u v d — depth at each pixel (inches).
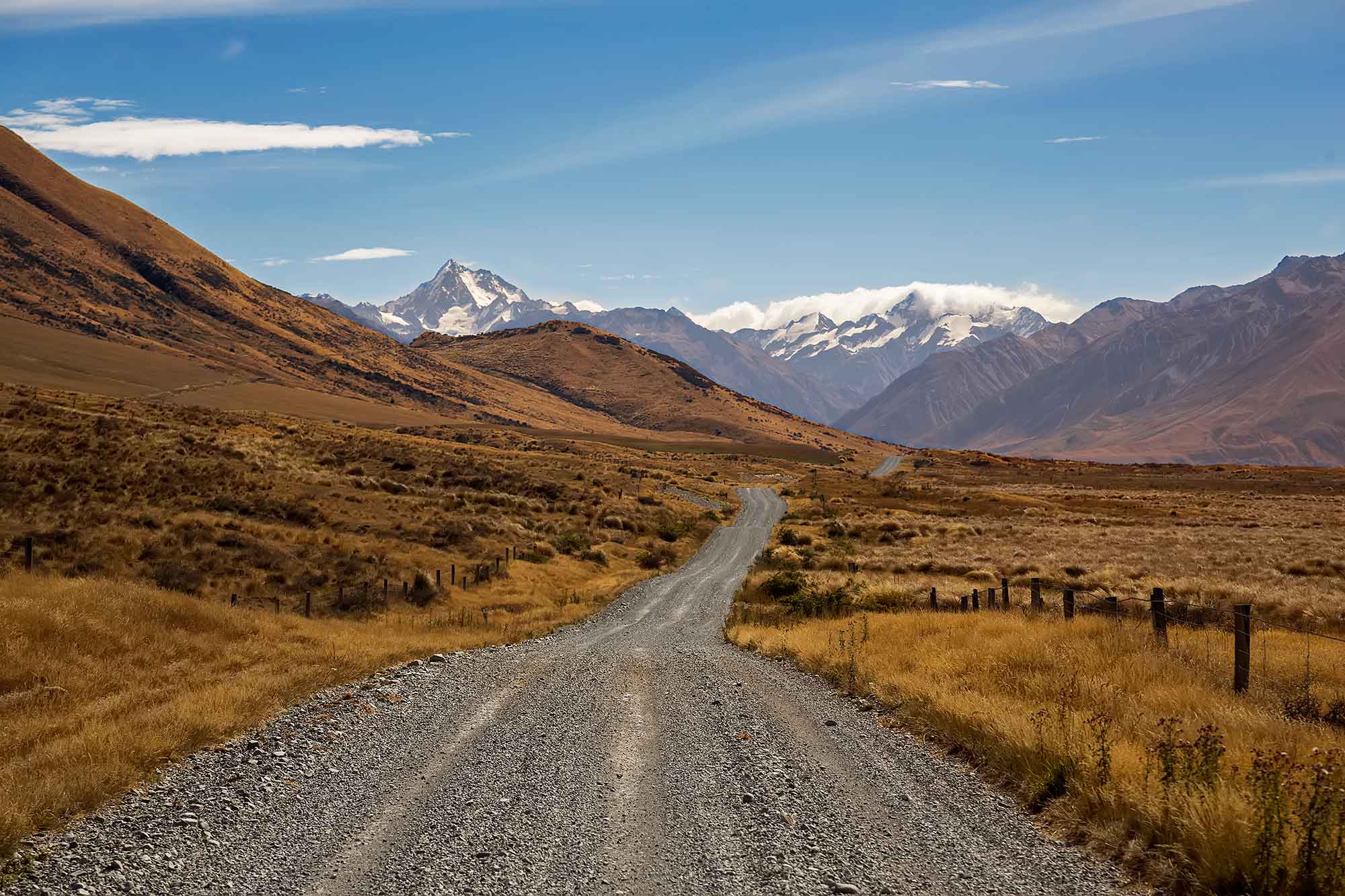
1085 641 597.0
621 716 506.3
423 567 1606.8
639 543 2733.8
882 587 1353.3
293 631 852.0
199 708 477.7
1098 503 4345.5
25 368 6353.3
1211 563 1754.4
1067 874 259.1
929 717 457.1
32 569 1082.1
